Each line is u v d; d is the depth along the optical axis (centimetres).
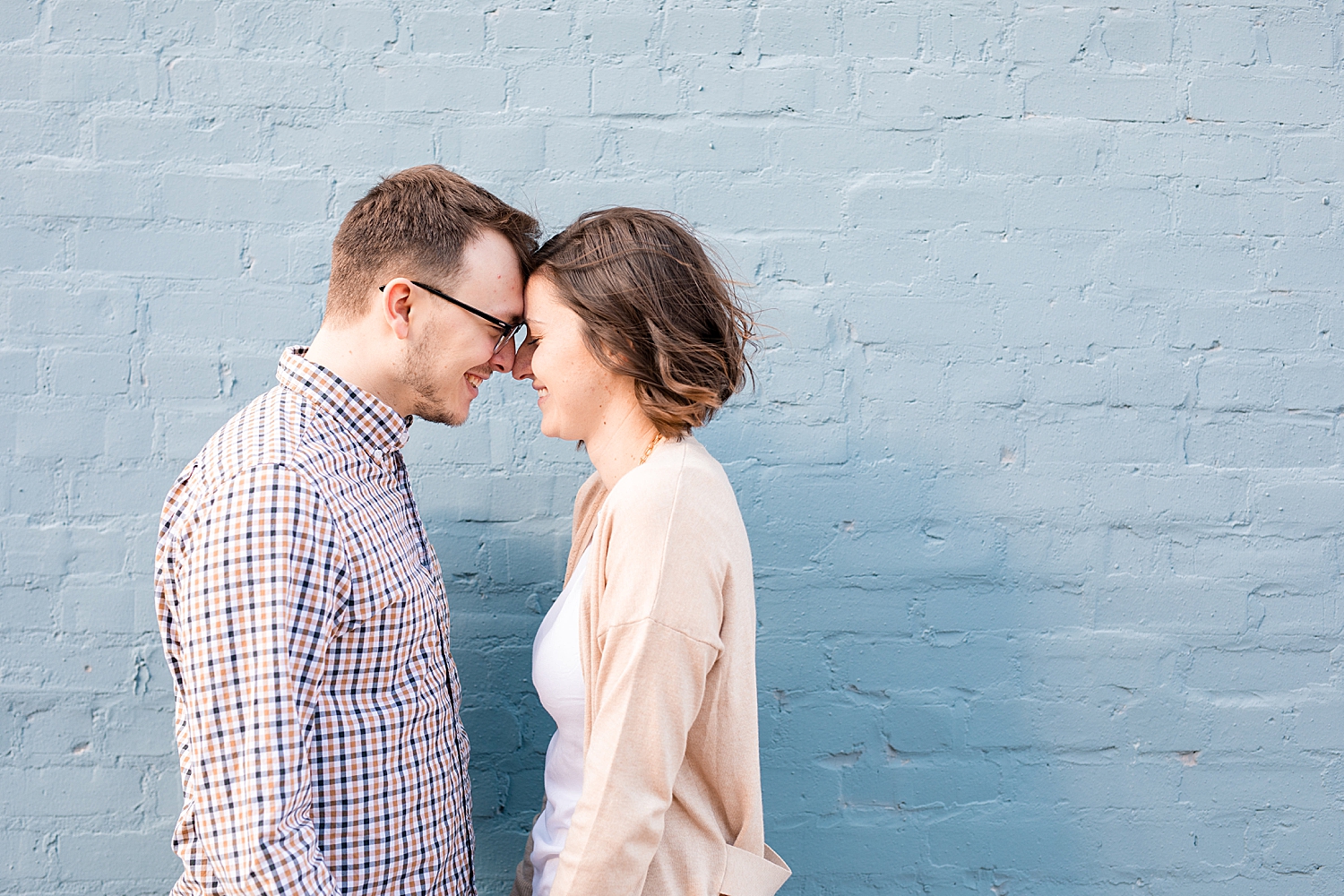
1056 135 142
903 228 141
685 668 86
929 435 142
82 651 135
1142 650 145
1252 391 144
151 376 134
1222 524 145
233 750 79
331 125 135
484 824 141
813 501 142
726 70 139
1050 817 146
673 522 88
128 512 134
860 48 140
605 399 99
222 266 134
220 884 81
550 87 137
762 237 140
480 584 140
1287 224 144
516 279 100
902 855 145
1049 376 143
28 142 132
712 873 93
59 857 136
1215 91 143
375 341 98
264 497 82
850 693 144
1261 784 146
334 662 88
